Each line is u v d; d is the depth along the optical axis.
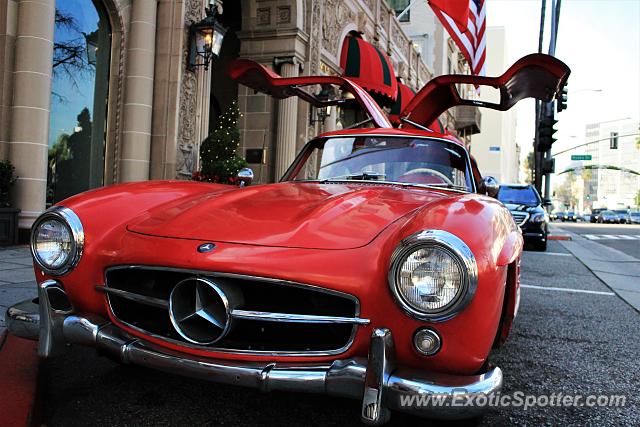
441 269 1.66
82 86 7.68
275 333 1.94
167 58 8.22
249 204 2.39
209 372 1.82
